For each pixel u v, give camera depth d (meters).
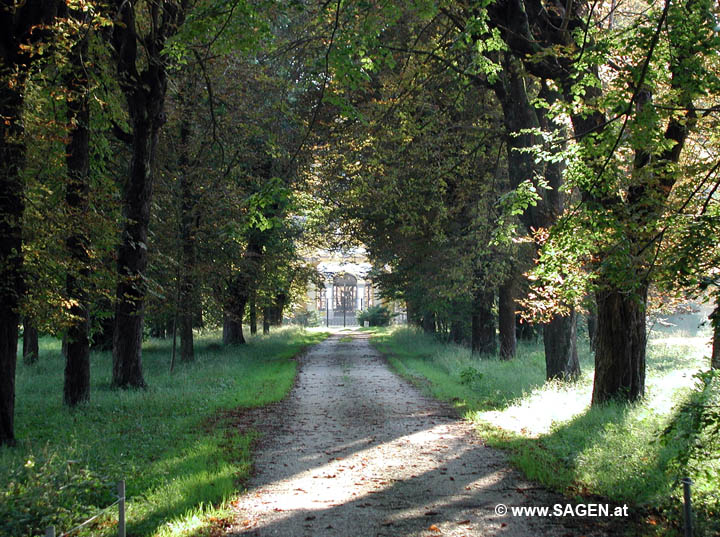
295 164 22.67
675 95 8.83
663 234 8.39
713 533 6.41
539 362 24.80
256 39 11.41
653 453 8.93
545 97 17.06
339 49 11.69
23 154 11.19
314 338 51.38
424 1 11.98
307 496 8.45
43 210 11.76
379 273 34.06
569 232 9.34
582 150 9.16
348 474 9.65
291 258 34.97
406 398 18.06
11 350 11.29
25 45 10.57
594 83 10.36
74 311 15.12
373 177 23.23
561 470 9.30
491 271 24.70
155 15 17.70
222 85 22.08
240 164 24.95
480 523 7.24
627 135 8.88
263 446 11.70
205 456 10.31
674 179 9.26
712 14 8.62
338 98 12.64
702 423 7.49
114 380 18.80
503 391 17.69
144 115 18.16
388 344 41.88
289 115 22.06
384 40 20.80
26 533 6.38
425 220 23.91
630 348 13.09
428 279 27.28
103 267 13.68
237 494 8.50
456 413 15.28
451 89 22.25
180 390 18.44
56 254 12.13
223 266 26.92
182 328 28.09
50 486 7.40
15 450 10.48
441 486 8.89
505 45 12.61
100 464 9.54
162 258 23.42
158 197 24.05
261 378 22.48
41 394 18.36
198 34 11.30
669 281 7.89
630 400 12.92
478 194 24.22
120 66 17.20
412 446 11.62
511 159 16.98
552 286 11.99
